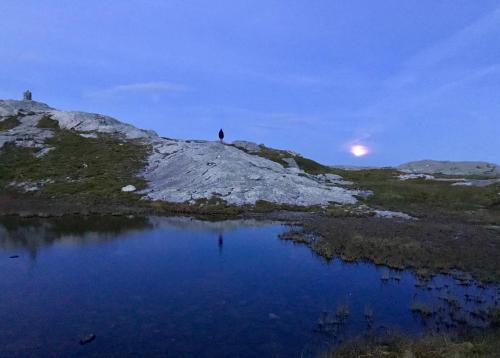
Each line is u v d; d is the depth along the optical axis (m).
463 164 124.12
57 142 75.31
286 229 36.72
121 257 25.27
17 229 34.28
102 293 18.20
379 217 44.03
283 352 12.65
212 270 22.70
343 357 11.85
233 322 15.11
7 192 54.31
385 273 22.61
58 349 12.55
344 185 69.56
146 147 75.12
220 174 57.38
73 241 29.84
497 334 13.52
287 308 16.83
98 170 62.75
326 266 24.08
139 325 14.59
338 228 35.66
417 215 46.59
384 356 11.67
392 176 88.75
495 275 22.16
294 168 76.38
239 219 41.81
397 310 16.89
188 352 12.53
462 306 17.45
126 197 51.69
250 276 21.62
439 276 22.20
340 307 16.53
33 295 17.78
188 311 16.16
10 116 88.94
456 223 41.41
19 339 13.24
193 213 44.69
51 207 46.62
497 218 45.56
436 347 12.00
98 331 13.98
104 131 84.06
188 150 69.50
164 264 23.75
